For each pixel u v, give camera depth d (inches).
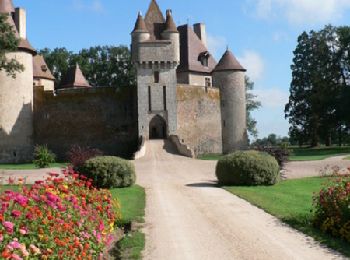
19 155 1991.9
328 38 2645.2
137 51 2006.6
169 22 2048.5
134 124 2057.1
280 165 985.5
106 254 407.5
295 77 2682.1
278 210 573.3
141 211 595.2
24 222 280.1
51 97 2091.5
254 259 370.6
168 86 2018.9
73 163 970.7
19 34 2005.4
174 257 385.1
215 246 415.2
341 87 2513.5
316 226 470.9
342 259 363.3
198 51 2438.5
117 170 840.3
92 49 3452.3
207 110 2175.2
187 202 663.8
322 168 1175.6
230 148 2255.2
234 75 2276.1
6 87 1975.9
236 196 712.4
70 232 316.8
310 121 2632.9
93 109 2071.9
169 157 1669.5
